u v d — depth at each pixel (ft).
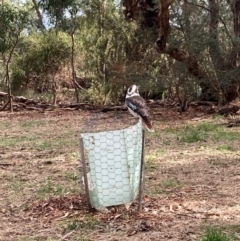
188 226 19.99
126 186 21.34
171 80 65.36
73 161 35.68
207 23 63.16
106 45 75.97
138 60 73.51
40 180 29.84
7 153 39.96
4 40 73.87
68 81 86.58
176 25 63.31
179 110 67.62
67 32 82.48
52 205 23.58
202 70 62.69
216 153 37.35
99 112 70.49
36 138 48.03
